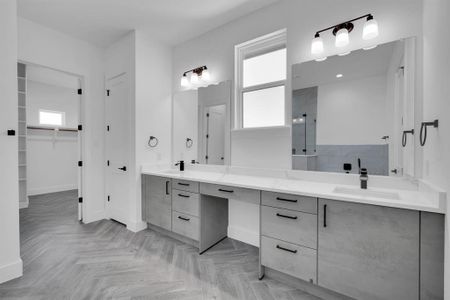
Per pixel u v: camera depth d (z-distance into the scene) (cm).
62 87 539
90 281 180
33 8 239
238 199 198
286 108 225
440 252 118
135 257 220
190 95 307
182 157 316
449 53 112
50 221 323
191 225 238
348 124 191
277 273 185
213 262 213
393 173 173
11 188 180
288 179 220
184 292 167
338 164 196
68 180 537
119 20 264
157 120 311
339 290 147
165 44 321
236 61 263
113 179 323
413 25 163
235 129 256
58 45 287
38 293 164
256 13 243
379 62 177
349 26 185
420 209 121
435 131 133
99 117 331
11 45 180
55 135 513
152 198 278
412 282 125
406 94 167
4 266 176
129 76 293
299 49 216
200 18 260
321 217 153
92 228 296
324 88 202
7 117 178
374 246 135
